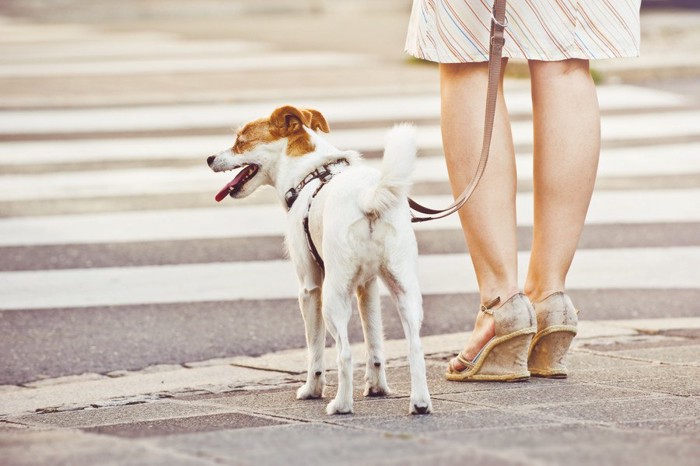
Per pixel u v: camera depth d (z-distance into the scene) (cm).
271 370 593
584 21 505
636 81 1466
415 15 526
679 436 384
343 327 458
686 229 869
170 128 1196
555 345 517
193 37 1978
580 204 520
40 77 1508
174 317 695
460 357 523
